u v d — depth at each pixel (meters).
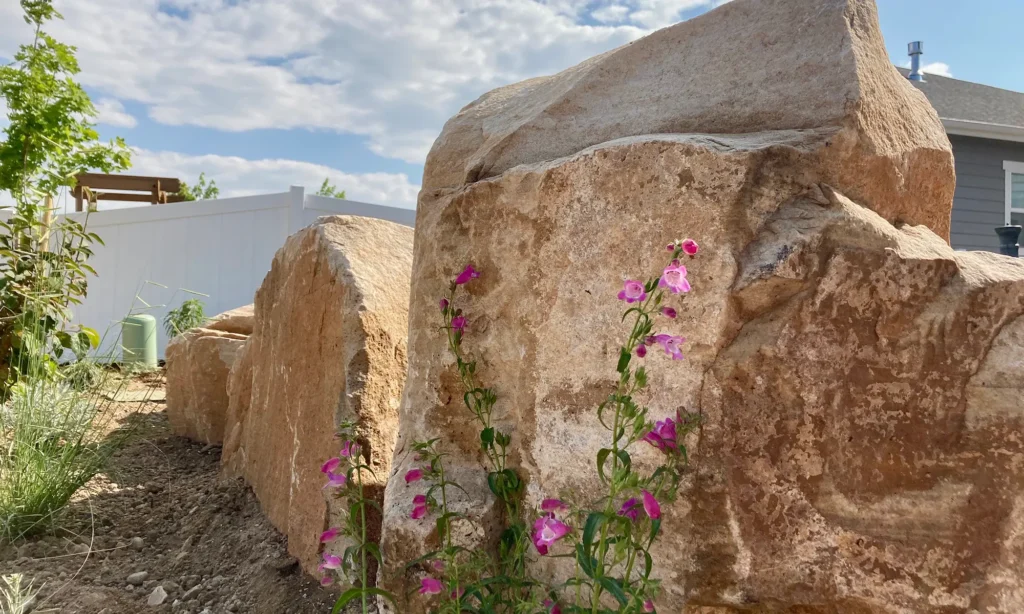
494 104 2.67
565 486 1.94
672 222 1.78
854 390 1.64
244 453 3.67
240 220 7.85
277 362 3.37
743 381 1.68
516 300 2.08
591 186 1.92
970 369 1.62
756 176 1.72
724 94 2.03
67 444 3.35
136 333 6.52
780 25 2.04
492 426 2.11
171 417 4.68
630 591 1.51
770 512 1.66
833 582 1.64
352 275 2.90
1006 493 1.59
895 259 1.64
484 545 1.96
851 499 1.64
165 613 2.54
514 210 2.08
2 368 3.99
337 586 2.46
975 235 11.03
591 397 1.90
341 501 2.53
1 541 2.86
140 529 3.20
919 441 1.62
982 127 10.46
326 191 22.88
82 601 2.52
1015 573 1.58
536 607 1.88
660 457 1.78
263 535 2.96
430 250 2.26
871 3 2.03
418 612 1.93
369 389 2.68
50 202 4.91
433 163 2.49
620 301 1.86
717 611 1.71
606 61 2.35
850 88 1.82
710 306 1.72
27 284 4.29
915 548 1.61
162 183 8.55
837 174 1.80
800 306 1.65
